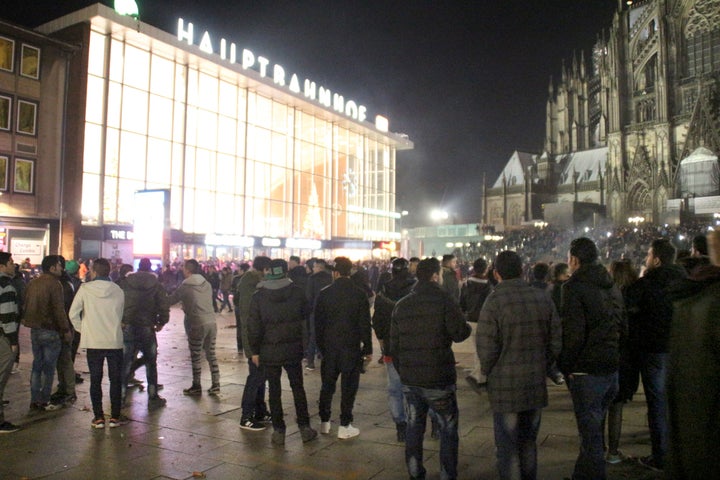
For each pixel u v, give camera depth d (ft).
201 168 136.46
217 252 141.90
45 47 104.99
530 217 346.95
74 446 22.86
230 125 144.97
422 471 18.47
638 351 20.51
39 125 103.86
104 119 114.01
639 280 20.81
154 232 78.95
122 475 19.79
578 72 360.48
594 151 342.03
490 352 16.55
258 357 23.52
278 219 158.81
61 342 29.40
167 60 128.57
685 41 256.73
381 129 201.16
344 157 186.39
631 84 279.08
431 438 24.04
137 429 25.22
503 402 16.42
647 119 272.51
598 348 17.31
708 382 9.35
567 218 264.11
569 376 17.83
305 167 169.48
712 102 243.60
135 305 29.12
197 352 31.50
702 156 234.79
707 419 9.32
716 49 246.27
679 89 256.32
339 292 24.39
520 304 16.67
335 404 30.14
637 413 27.91
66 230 106.22
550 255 199.72
